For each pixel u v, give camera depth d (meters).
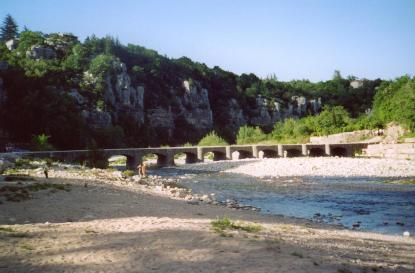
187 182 58.66
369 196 40.06
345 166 73.44
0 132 110.88
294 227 21.91
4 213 20.73
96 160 80.00
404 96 114.81
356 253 15.98
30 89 132.62
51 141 121.06
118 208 24.48
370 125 128.25
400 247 18.45
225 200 37.97
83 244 14.03
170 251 13.50
